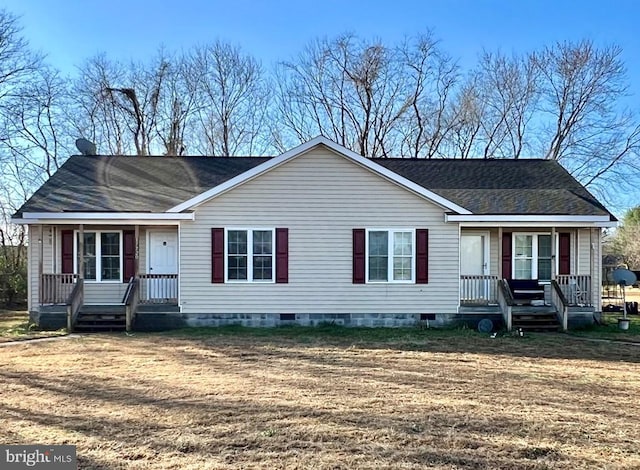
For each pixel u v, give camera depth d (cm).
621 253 4156
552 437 638
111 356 1157
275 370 1019
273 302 1589
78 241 1702
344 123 3800
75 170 1944
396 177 1597
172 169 1988
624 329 1622
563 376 988
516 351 1256
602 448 603
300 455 572
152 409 743
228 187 1571
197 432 644
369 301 1602
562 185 1892
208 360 1116
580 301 1689
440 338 1428
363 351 1234
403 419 702
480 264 1772
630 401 811
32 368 1027
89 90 3450
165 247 1747
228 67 3719
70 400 791
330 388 875
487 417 716
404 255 1612
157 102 3650
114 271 1723
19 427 662
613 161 3269
